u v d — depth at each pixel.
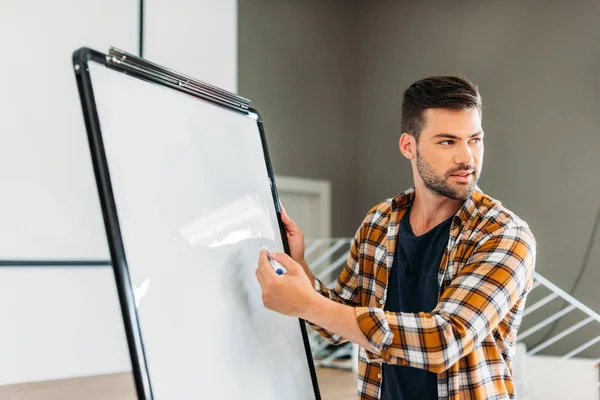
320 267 4.32
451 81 1.18
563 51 3.58
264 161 1.38
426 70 4.26
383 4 4.54
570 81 3.54
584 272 3.38
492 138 3.84
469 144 1.19
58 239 2.66
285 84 4.20
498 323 1.09
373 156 4.52
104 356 2.77
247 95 3.95
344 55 4.64
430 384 1.19
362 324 1.01
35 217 2.60
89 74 0.93
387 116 4.46
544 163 3.60
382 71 4.52
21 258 2.54
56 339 2.62
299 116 4.27
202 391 0.99
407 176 4.31
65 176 2.71
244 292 1.17
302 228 4.32
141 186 0.98
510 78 3.80
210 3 3.35
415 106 1.22
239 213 1.22
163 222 1.01
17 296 2.51
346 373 3.46
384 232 1.36
